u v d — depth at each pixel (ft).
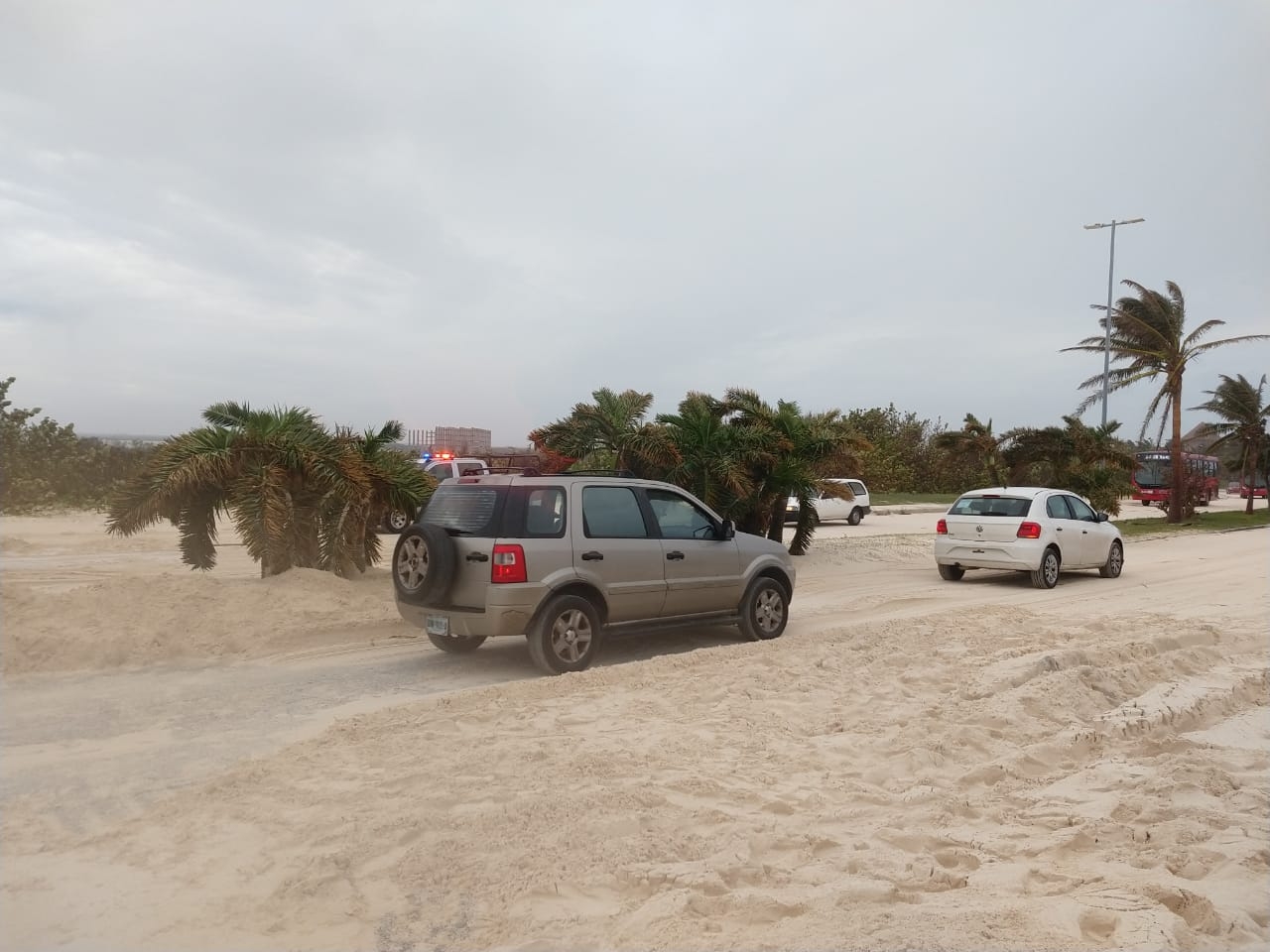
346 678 25.45
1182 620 35.29
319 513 36.99
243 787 15.85
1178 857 13.43
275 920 11.50
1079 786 16.98
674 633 34.22
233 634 28.55
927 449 185.06
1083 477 98.48
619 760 17.39
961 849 13.85
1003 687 23.67
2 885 12.42
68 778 16.76
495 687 23.02
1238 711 23.22
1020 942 10.68
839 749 18.74
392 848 13.38
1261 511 148.05
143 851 13.44
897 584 49.85
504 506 26.07
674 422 55.47
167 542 61.00
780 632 32.60
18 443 86.94
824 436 60.08
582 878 12.47
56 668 25.34
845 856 13.38
